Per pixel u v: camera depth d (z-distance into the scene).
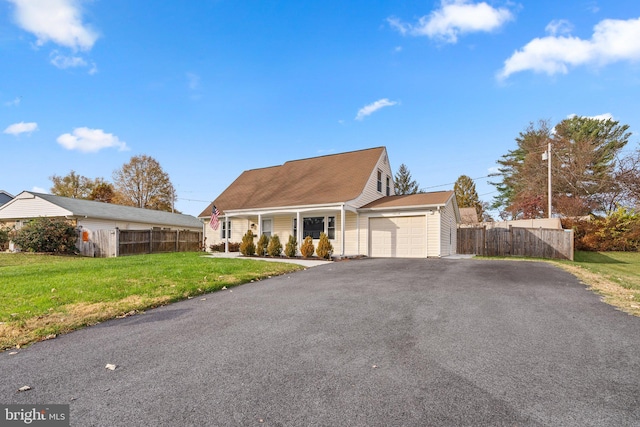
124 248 17.89
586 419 2.25
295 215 18.14
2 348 3.70
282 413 2.34
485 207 42.00
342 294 6.34
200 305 5.67
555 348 3.54
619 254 17.50
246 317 4.88
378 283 7.43
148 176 42.38
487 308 5.19
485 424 2.19
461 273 8.64
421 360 3.26
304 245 14.56
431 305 5.40
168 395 2.62
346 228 16.80
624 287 6.88
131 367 3.17
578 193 26.64
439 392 2.62
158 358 3.39
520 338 3.85
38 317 4.74
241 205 18.66
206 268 9.25
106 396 2.62
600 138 28.94
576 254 17.80
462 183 43.97
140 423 2.23
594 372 2.97
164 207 44.03
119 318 4.93
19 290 6.25
